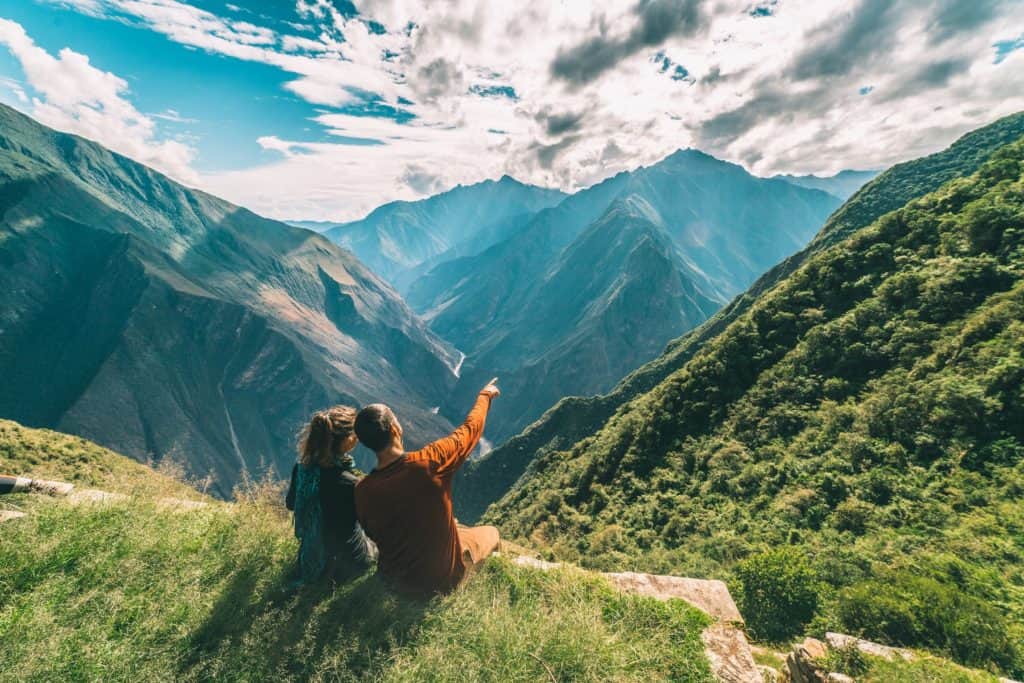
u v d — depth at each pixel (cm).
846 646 398
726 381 4794
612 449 5166
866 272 4703
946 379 2883
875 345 3784
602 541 3309
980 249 3819
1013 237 3625
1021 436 2384
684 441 4500
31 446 2392
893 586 750
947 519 2106
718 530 2833
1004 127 9319
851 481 2683
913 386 3081
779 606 762
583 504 4594
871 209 10356
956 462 2473
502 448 13338
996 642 623
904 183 10356
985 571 1497
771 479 3136
